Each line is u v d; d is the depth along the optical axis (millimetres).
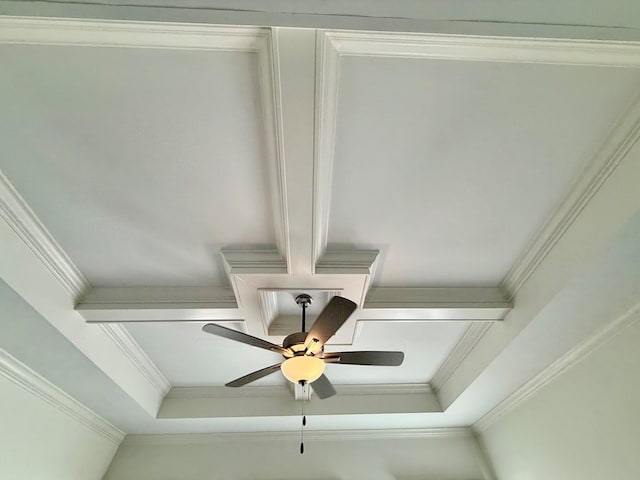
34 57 1281
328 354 2152
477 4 858
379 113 1492
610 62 1333
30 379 2613
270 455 3895
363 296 2250
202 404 3598
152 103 1433
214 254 2123
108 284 2291
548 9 869
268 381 3525
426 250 2141
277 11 867
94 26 1203
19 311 1984
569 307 2102
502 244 2109
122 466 3770
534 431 3168
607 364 2367
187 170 1664
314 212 1748
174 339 2820
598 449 2566
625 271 1847
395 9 868
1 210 1699
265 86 1370
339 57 1314
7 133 1489
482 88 1427
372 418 3730
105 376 2693
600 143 1614
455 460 3932
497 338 2613
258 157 1624
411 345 3027
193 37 1245
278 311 2535
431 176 1730
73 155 1586
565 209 1879
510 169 1713
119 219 1879
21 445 2740
